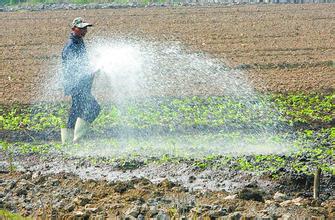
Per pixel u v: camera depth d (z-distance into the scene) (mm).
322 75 45906
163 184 24469
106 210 21141
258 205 21625
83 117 31672
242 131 33312
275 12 78250
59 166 28656
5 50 56812
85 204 22078
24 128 34344
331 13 76438
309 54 53219
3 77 46656
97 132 33125
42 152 30578
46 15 79375
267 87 42344
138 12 80438
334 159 28344
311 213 20953
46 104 39188
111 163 28625
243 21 70938
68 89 31672
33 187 24312
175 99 39031
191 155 29375
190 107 37125
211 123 34312
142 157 29219
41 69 49219
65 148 31031
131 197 22375
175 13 78688
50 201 22453
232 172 26828
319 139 31828
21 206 22188
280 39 59875
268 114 36062
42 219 20609
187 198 22438
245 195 22812
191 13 78500
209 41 59125
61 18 76000
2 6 92312
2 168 28406
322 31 63875
